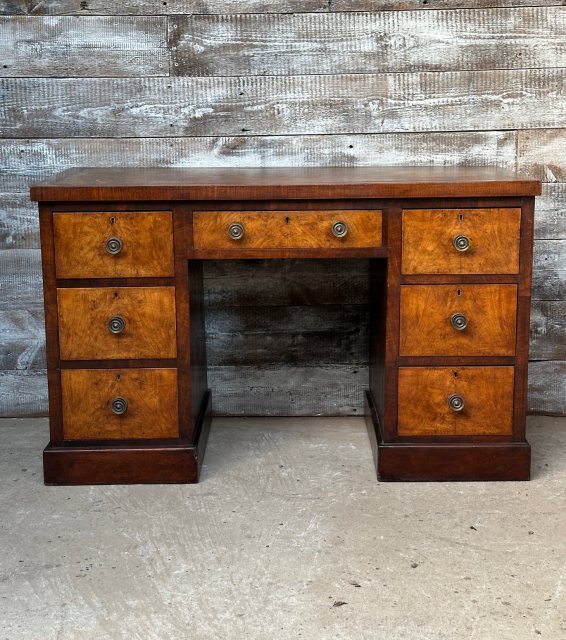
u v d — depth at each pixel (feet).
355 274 10.40
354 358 10.62
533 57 9.95
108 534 7.80
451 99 10.05
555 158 10.15
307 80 10.04
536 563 7.24
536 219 10.27
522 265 8.46
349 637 6.26
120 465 8.82
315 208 8.37
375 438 9.23
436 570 7.14
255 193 8.25
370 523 7.95
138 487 8.77
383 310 8.84
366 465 9.26
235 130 10.16
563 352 10.55
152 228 8.41
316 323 10.53
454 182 8.24
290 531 7.82
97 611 6.61
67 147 10.19
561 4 9.81
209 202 8.36
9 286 10.45
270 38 9.96
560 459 9.38
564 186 10.19
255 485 8.79
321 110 10.11
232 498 8.49
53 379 8.71
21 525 7.98
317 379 10.66
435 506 8.29
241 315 10.48
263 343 10.57
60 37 9.96
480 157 10.18
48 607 6.67
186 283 8.53
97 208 8.37
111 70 10.03
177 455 8.80
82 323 8.60
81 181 8.63
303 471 9.11
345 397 10.71
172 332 8.63
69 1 9.89
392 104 10.08
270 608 6.63
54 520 8.08
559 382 10.62
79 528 7.92
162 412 8.78
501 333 8.60
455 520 8.00
